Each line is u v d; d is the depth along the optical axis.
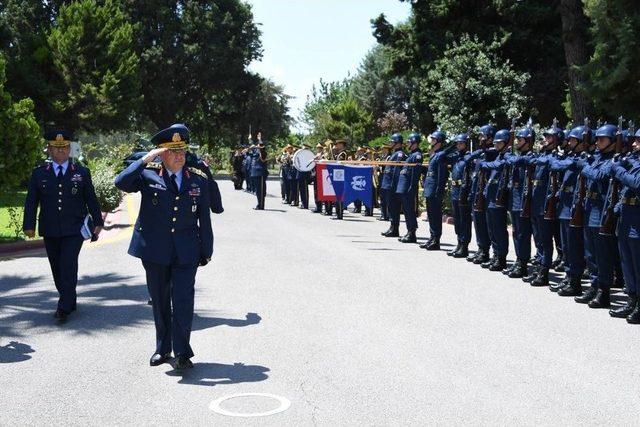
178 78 54.97
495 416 5.31
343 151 22.44
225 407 5.50
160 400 5.67
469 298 9.39
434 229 13.98
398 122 60.06
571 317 8.43
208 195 6.53
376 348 7.04
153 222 6.32
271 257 12.65
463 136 13.10
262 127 68.06
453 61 24.80
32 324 8.12
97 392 5.87
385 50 32.84
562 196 9.88
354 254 13.12
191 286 6.44
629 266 8.37
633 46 19.16
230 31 55.69
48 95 44.12
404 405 5.52
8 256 12.90
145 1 53.09
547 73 28.22
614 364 6.58
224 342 7.27
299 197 26.59
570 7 23.88
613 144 9.02
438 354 6.84
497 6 28.38
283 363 6.58
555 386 5.97
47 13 50.47
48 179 8.32
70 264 8.32
